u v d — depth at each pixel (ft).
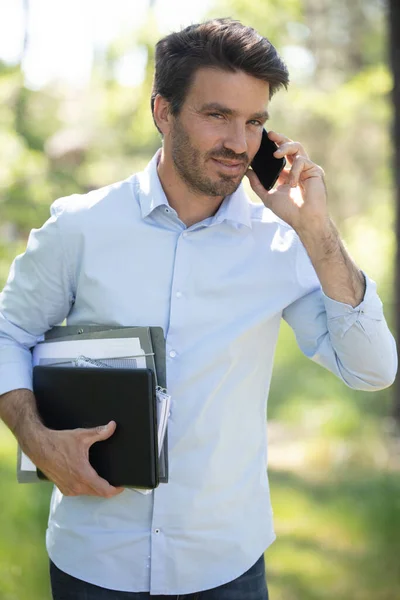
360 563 20.71
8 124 31.17
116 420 9.87
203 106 9.93
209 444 10.32
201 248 10.52
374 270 50.83
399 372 29.48
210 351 10.32
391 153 28.32
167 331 10.44
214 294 10.47
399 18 27.78
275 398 37.86
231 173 10.09
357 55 62.90
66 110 34.04
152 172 10.61
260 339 10.62
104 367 10.10
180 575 10.34
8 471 26.07
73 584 10.59
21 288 10.81
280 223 10.89
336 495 25.49
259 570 10.77
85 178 32.73
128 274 10.51
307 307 10.93
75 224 10.53
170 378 10.30
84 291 10.63
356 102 42.80
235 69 9.86
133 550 10.34
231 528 10.46
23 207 28.89
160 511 10.28
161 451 9.93
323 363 10.95
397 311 28.25
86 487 9.92
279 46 41.63
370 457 28.86
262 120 10.22
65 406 10.25
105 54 35.94
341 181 62.85
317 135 58.03
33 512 22.40
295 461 29.40
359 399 34.76
